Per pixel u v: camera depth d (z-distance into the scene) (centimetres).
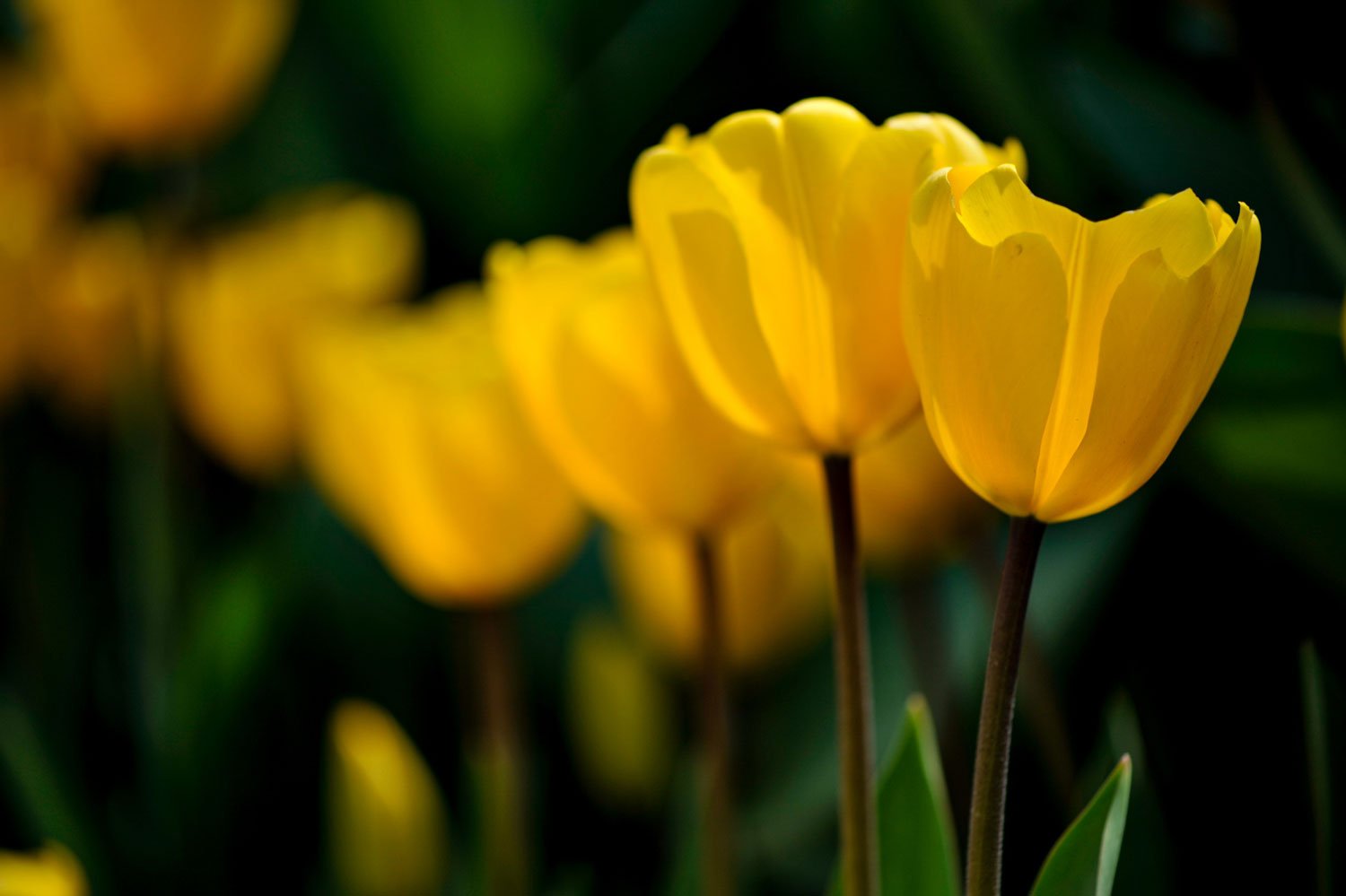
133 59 179
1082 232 92
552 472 113
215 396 182
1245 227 92
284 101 212
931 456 114
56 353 190
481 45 187
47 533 187
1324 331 106
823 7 151
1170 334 91
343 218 189
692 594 136
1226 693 110
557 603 178
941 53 127
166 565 168
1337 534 110
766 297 96
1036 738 114
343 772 127
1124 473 93
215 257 188
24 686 173
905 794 102
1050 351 92
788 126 95
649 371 103
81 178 210
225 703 154
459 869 138
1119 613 116
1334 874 102
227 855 157
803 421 96
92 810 160
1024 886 115
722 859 106
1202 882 108
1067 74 122
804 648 152
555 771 159
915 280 93
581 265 104
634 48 169
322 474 165
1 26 219
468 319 126
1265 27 112
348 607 171
